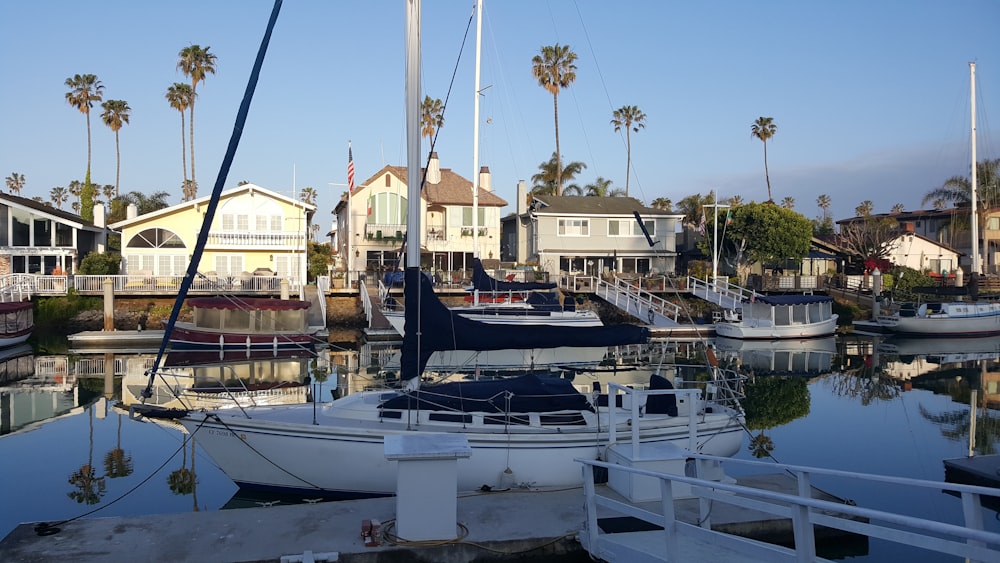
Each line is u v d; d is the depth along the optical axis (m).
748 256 52.41
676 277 48.06
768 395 21.83
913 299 45.78
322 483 11.08
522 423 11.52
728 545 6.83
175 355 29.78
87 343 31.88
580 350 26.95
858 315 45.50
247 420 11.18
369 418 11.62
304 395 20.11
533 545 8.41
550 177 74.06
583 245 53.09
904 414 18.94
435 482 8.24
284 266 45.00
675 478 7.04
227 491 12.06
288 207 45.22
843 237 58.09
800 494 7.14
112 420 17.52
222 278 40.19
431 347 11.21
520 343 11.48
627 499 9.91
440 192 51.53
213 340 30.33
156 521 8.90
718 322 38.00
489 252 51.50
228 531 8.59
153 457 14.20
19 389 21.73
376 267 47.97
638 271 54.19
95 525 8.76
